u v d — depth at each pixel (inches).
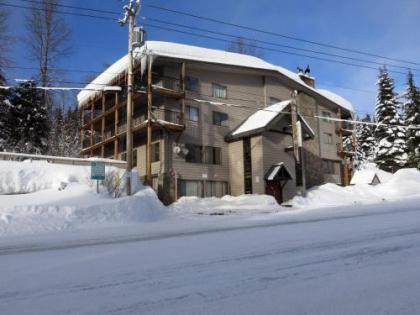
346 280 239.0
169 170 1177.4
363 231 423.2
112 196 794.2
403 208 699.4
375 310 188.2
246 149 1262.3
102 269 282.4
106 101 1510.8
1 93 1365.7
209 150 1283.2
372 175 1643.7
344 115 1856.5
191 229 513.7
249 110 1414.9
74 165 914.1
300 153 1250.6
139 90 1142.3
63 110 2046.0
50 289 234.2
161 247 370.9
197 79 1302.9
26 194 729.0
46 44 1453.0
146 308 197.8
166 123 1146.0
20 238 471.5
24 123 1422.2
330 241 368.5
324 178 1616.6
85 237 464.4
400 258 293.0
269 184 1199.6
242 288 227.5
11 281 254.8
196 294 218.2
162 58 1175.6
